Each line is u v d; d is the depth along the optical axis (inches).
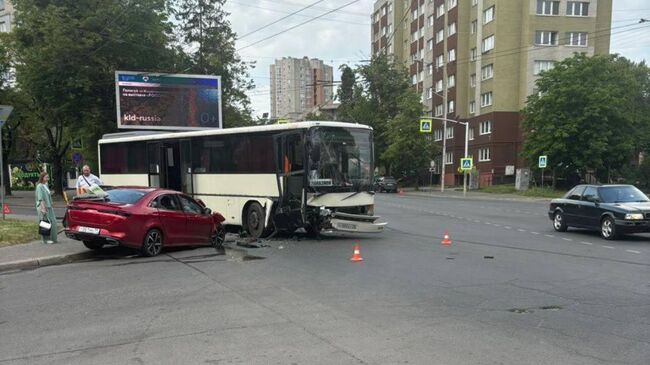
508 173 2030.0
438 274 378.3
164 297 308.3
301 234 634.8
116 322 255.9
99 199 471.8
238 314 268.8
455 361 200.7
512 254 478.9
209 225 535.2
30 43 1212.5
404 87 2741.1
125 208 457.1
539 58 1987.0
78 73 1156.5
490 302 294.4
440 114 2568.9
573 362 199.9
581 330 241.1
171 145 721.0
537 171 1856.5
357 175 597.0
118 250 504.4
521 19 2016.5
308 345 219.3
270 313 270.2
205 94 1306.6
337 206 579.2
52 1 1185.4
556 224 706.8
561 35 1983.3
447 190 2153.1
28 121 1461.6
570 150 1649.9
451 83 2422.5
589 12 1988.2
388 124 2308.1
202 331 239.9
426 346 218.2
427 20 2775.6
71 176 2074.3
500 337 230.5
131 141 776.9
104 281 358.6
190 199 525.0
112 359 204.4
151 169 746.8
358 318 260.7
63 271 400.5
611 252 497.4
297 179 570.6
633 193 644.7
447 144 2471.7
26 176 2203.5
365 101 2751.0
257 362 199.8
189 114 1289.4
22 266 422.9
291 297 306.0
